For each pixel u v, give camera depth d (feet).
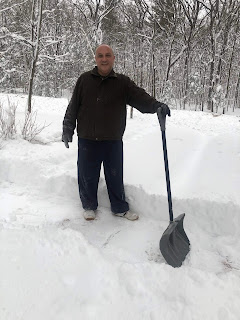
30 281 6.46
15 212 10.36
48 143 17.30
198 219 10.00
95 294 6.31
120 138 9.48
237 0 65.51
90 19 46.47
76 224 9.87
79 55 65.36
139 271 6.92
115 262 7.21
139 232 9.57
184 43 72.23
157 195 10.47
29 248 7.39
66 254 7.34
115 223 10.11
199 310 5.98
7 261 6.91
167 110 8.45
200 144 18.03
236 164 13.92
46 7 48.75
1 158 13.28
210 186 11.18
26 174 12.83
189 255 8.39
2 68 62.54
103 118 9.11
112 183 9.96
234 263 8.14
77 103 9.36
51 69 76.89
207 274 6.91
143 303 6.17
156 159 14.62
